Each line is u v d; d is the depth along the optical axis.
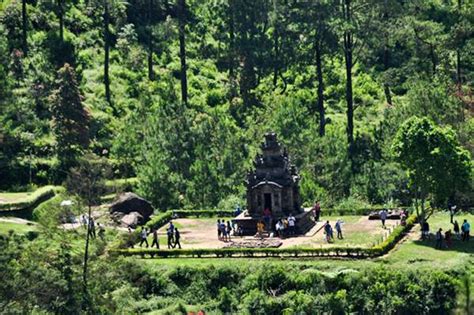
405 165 162.25
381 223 177.38
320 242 161.38
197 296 146.38
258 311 140.75
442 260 146.62
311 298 140.38
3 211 177.25
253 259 153.75
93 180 141.88
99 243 138.00
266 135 175.00
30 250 125.62
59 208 142.75
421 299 138.38
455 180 159.75
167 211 193.38
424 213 163.00
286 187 172.38
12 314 108.62
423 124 160.62
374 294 139.50
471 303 136.75
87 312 122.19
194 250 157.00
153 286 147.88
